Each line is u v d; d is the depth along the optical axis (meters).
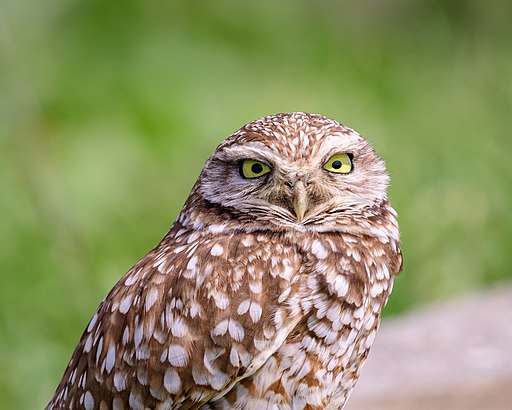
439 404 10.35
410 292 13.01
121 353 8.03
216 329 7.85
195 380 7.90
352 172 8.14
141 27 19.33
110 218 14.35
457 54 17.30
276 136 8.04
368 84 17.08
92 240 13.76
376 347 11.68
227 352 7.86
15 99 15.18
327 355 7.99
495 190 13.69
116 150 15.93
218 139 16.12
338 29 19.69
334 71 17.88
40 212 13.26
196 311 7.88
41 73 17.70
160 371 7.92
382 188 8.27
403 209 13.62
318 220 8.06
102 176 15.45
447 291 12.98
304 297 7.90
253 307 7.85
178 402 7.96
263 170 8.03
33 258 12.88
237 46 19.17
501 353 11.39
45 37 18.59
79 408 8.21
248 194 8.04
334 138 8.06
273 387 7.93
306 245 7.99
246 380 7.93
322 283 7.93
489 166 13.95
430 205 13.53
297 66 18.69
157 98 16.88
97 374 8.11
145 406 8.01
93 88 17.31
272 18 19.86
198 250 8.00
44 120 16.28
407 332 11.98
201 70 18.48
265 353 7.85
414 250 13.19
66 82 17.41
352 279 8.00
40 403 11.82
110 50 18.73
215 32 19.50
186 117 16.58
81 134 16.23
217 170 8.12
